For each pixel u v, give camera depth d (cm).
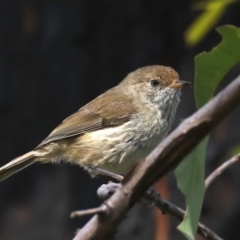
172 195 1138
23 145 1317
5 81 1320
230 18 1235
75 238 374
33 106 1322
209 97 495
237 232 1183
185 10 1272
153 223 1180
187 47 1264
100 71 1310
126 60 1302
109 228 368
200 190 444
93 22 1309
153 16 1289
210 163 1174
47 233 1280
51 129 1317
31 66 1326
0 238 1283
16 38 1330
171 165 356
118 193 365
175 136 349
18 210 1302
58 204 1297
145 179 361
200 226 583
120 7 1302
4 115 1320
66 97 1316
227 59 486
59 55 1316
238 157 573
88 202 1293
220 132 1178
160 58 1285
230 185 1187
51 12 1318
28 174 1312
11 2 1334
